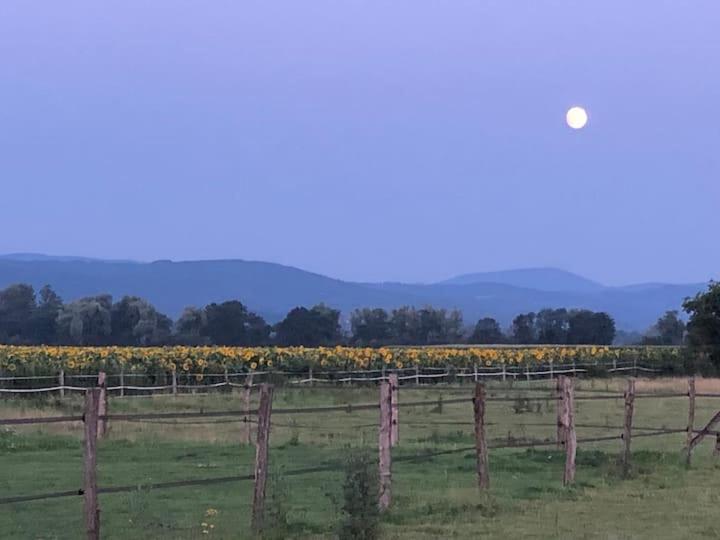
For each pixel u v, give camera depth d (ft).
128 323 345.10
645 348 227.40
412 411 112.78
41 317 342.85
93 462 38.09
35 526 46.32
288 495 52.95
